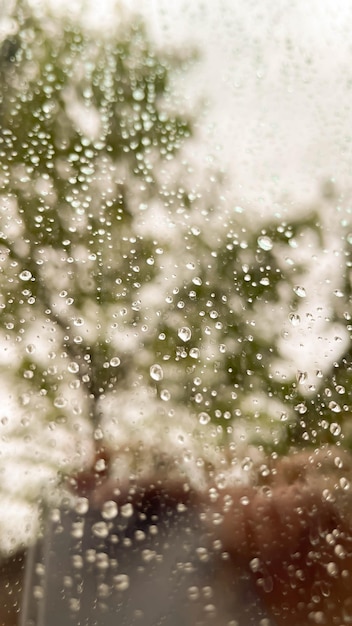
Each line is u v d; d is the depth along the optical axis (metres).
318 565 0.31
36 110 0.44
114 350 0.36
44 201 0.40
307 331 0.37
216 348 0.36
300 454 0.34
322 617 0.31
